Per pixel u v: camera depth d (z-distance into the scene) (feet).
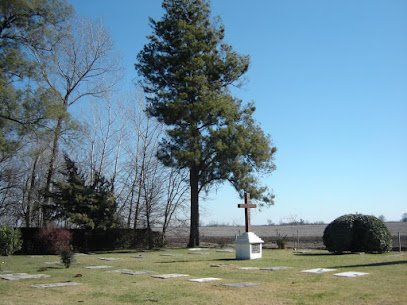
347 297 25.81
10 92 79.56
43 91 86.02
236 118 97.91
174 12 104.53
